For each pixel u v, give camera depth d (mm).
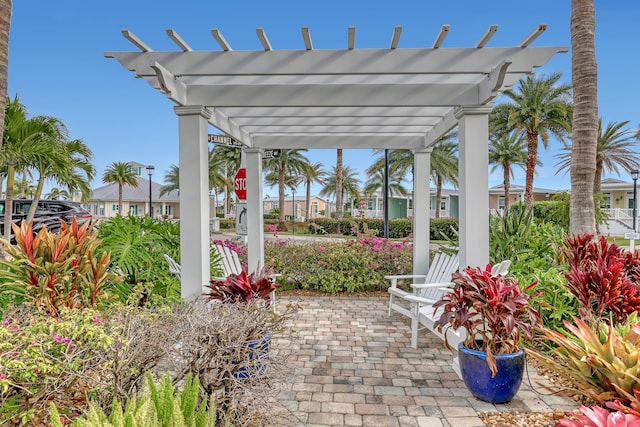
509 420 2555
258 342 2391
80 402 2232
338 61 3117
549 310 3754
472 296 2750
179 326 2273
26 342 2033
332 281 6270
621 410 1604
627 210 22359
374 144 5691
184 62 3141
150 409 1515
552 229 6262
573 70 5555
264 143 5758
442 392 2961
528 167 16531
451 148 20047
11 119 7582
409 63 3094
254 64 3133
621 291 3166
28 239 2969
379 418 2590
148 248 4504
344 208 33594
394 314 5141
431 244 13141
